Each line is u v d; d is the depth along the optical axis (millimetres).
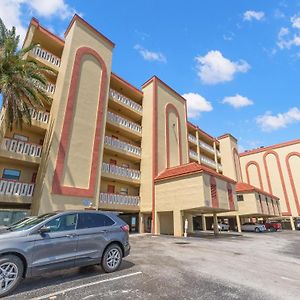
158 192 25125
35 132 19844
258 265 9031
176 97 34656
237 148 52062
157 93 30766
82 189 18609
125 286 5875
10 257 5258
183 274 7234
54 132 17906
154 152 27031
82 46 22156
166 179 24750
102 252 6965
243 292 5652
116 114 28641
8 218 14828
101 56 23875
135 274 6988
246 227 37438
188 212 27781
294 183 48406
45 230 5930
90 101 21359
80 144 19484
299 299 5254
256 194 36531
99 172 20547
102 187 24281
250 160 55969
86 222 7023
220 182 25000
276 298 5285
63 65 20844
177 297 5238
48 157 17172
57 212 6801
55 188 16812
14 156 16578
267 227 40375
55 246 6004
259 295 5457
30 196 16734
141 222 25594
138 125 28984
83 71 21500
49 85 20516
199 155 39750
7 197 15461
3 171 17625
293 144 50500
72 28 22328
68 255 6180
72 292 5406
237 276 7172
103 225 7375
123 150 25656
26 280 6234
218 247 14469
